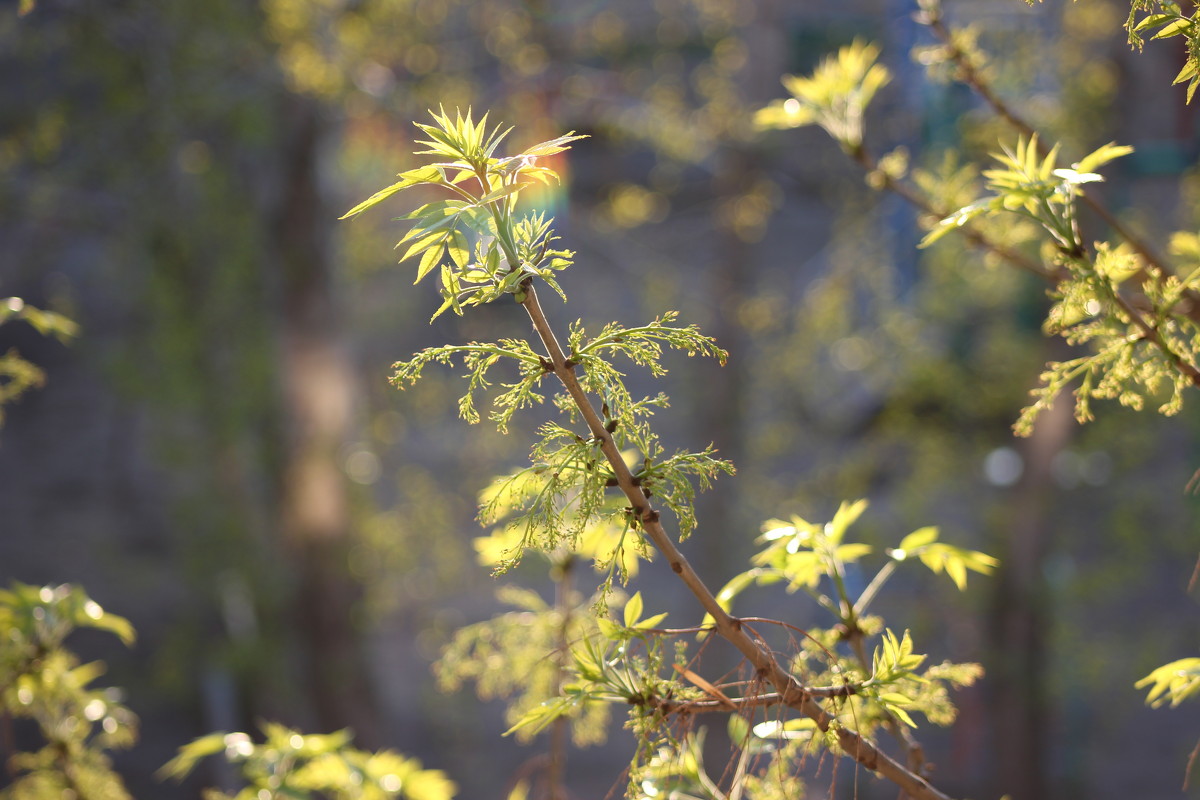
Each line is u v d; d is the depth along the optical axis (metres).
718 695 1.08
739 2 9.77
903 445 10.73
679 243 11.51
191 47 7.91
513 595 1.77
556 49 9.44
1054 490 10.09
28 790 1.78
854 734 1.06
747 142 9.81
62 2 7.78
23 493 15.45
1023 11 6.95
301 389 9.80
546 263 0.97
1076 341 1.17
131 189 8.78
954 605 10.25
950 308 9.58
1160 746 11.49
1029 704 10.48
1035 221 1.19
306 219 9.65
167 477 13.09
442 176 0.91
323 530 10.05
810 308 10.57
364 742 10.53
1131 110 7.04
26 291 10.05
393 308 10.45
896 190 1.97
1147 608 10.86
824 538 1.41
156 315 9.42
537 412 9.38
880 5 9.26
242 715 10.84
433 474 10.29
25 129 8.21
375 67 8.66
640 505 0.99
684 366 10.73
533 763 1.71
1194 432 8.84
